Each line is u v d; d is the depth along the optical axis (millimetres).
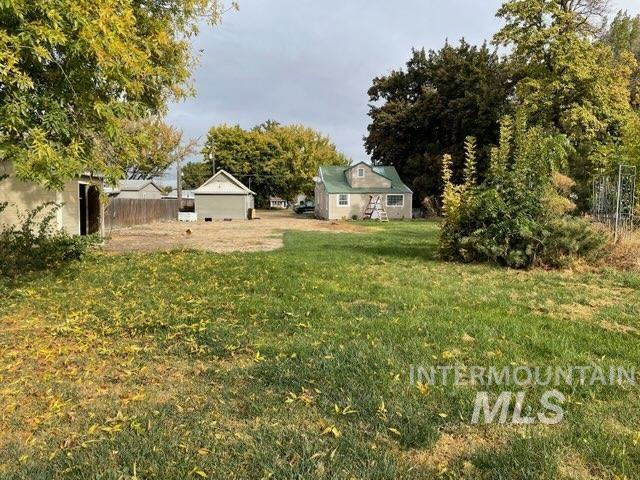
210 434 2629
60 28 4434
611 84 23922
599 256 8875
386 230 21906
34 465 2359
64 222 11742
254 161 54594
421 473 2266
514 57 26281
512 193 9453
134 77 6121
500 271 8508
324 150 59281
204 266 8547
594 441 2520
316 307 5473
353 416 2820
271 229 22656
